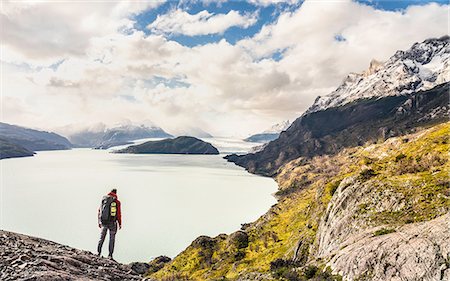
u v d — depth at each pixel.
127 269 17.23
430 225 26.36
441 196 40.81
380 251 26.59
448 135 65.88
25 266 12.08
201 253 118.06
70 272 13.46
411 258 23.75
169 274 110.00
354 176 60.44
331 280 28.42
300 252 64.94
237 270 88.88
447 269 20.88
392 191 47.00
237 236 119.81
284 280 32.94
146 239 190.38
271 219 137.25
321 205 85.44
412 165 58.31
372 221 43.06
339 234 49.03
